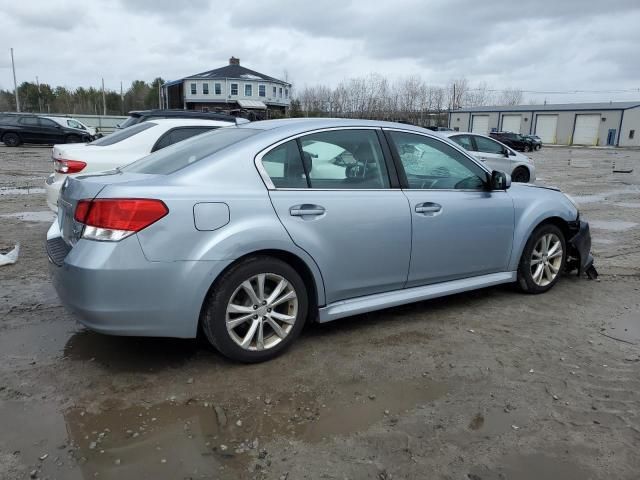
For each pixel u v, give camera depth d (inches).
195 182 125.3
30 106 3718.0
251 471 94.7
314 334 154.6
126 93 4062.5
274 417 111.7
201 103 2534.5
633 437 106.7
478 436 106.2
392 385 126.1
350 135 151.2
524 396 121.9
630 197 510.3
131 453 98.7
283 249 132.3
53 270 128.2
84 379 125.7
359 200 145.3
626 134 2269.9
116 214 116.0
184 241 120.6
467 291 191.6
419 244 157.2
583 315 173.9
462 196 168.4
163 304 120.4
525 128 2556.6
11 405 113.9
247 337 132.0
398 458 99.1
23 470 93.4
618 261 247.9
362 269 147.5
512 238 182.1
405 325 162.9
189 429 106.7
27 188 464.4
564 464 98.0
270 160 135.9
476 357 141.4
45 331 152.6
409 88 2805.1
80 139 1018.1
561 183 646.5
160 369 131.2
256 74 2623.0
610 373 133.4
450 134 548.4
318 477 93.6
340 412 114.1
